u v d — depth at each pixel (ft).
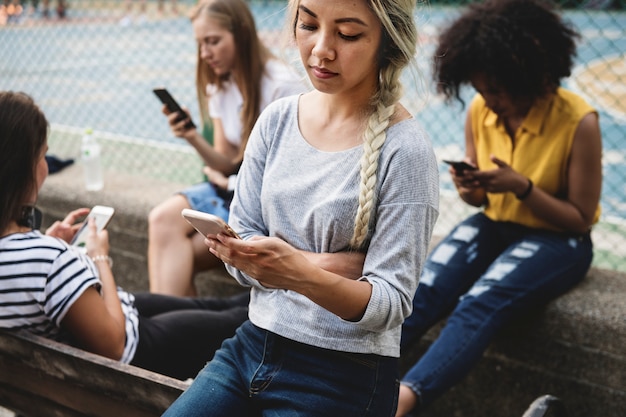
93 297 6.83
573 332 8.95
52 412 6.94
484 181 8.85
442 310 9.17
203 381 5.74
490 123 9.59
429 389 8.23
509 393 9.64
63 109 34.78
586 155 8.86
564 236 9.27
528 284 8.79
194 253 11.21
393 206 5.19
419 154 5.17
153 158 22.21
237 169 11.63
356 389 5.41
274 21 33.22
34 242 6.74
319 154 5.50
